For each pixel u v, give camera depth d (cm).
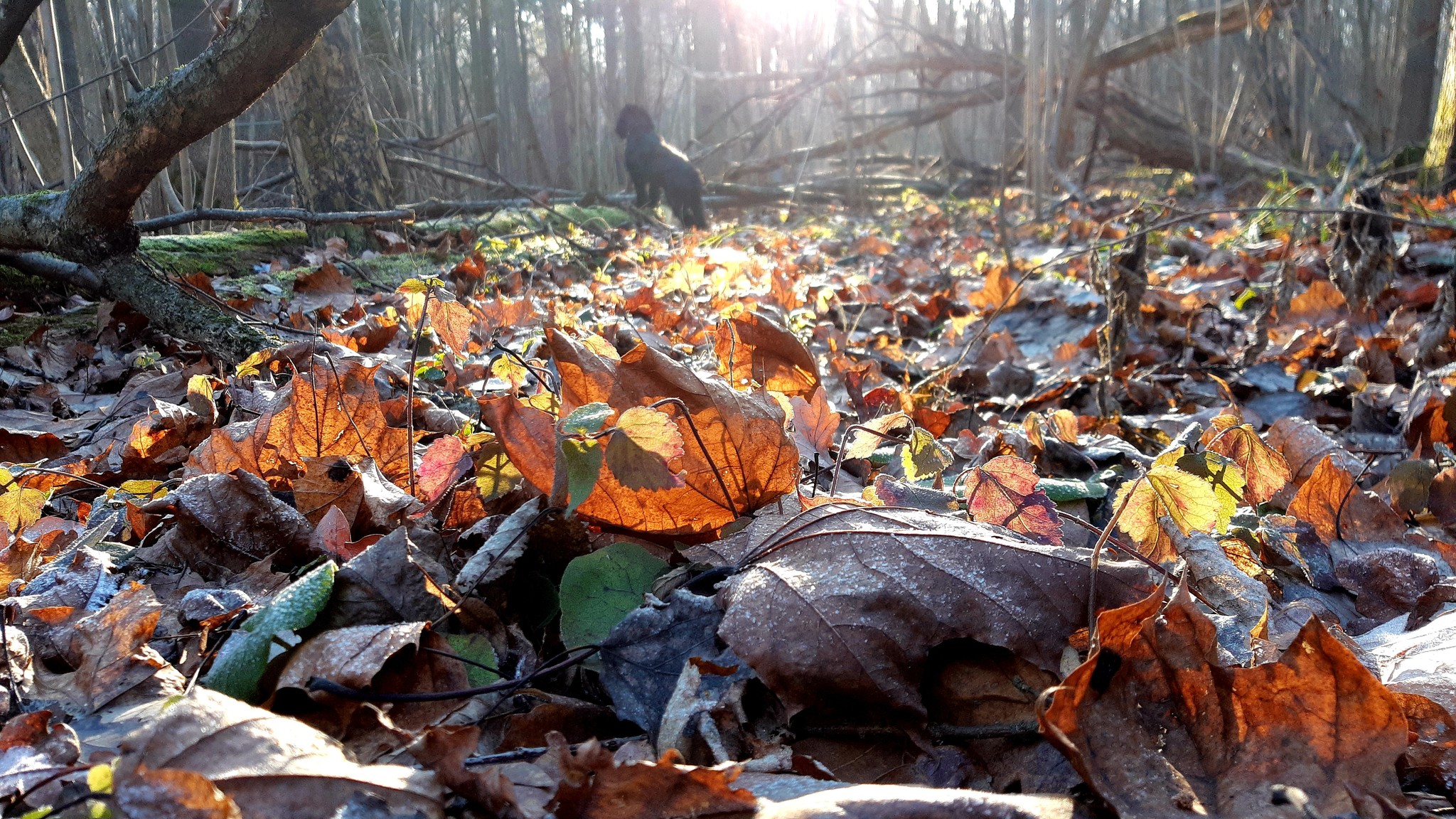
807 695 36
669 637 39
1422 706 36
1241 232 242
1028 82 272
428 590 40
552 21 517
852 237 298
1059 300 149
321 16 75
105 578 44
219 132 169
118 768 27
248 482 49
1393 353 116
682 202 372
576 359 45
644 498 45
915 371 121
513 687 36
